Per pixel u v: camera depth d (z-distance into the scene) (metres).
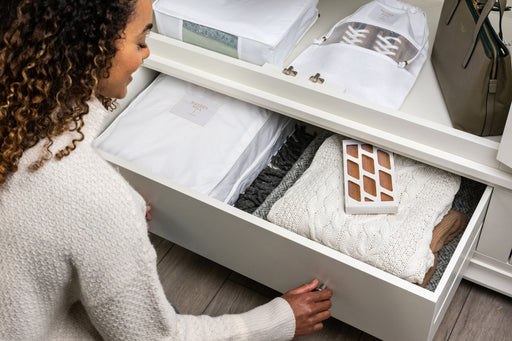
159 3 1.32
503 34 1.31
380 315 1.07
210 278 1.42
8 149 0.52
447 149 1.07
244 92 1.23
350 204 1.09
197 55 1.26
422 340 1.07
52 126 0.53
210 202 1.09
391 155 1.17
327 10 1.46
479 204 1.07
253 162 1.35
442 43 1.25
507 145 0.97
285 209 1.14
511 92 1.05
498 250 1.20
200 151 1.26
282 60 1.31
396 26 1.31
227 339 0.83
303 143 1.47
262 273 1.21
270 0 1.31
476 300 1.33
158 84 1.40
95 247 0.56
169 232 1.30
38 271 0.57
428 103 1.24
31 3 0.48
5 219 0.54
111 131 1.31
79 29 0.50
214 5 1.30
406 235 1.06
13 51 0.49
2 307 0.58
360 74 1.24
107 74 0.54
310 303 1.02
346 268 1.00
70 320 0.73
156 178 1.13
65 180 0.54
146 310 0.64
